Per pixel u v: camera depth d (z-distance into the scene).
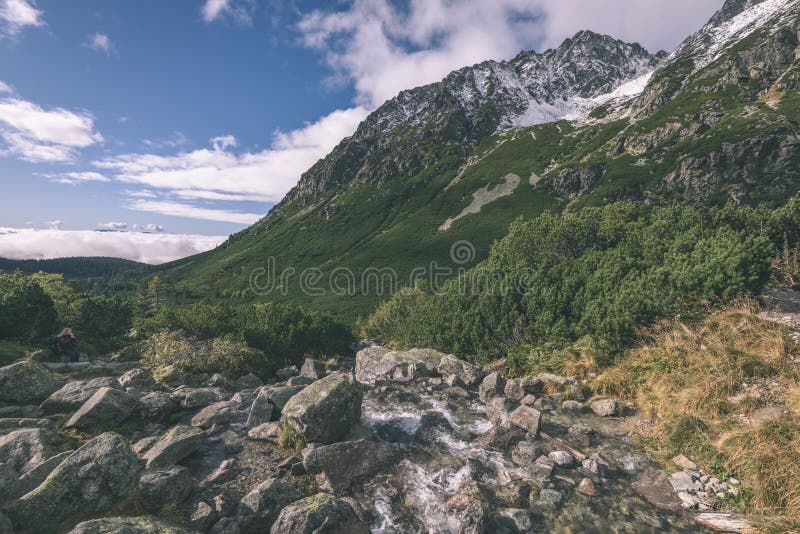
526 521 5.61
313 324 22.95
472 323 16.27
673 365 9.48
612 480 6.70
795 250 14.59
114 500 5.10
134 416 8.33
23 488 4.98
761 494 5.77
